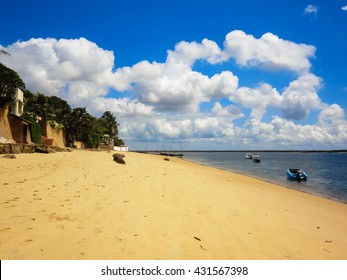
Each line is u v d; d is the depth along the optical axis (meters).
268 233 6.83
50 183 10.35
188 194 11.16
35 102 48.34
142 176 16.11
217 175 26.25
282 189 20.94
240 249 5.58
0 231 4.97
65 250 4.56
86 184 10.96
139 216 7.06
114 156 25.80
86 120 65.50
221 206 9.41
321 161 105.00
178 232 6.17
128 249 4.93
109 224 6.11
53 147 33.75
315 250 5.97
